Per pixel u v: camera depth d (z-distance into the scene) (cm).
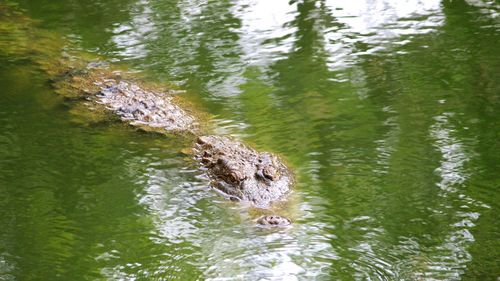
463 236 1939
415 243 1919
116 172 2408
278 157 2428
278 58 3375
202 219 2105
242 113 2833
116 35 3694
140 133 2689
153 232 2048
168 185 2314
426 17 3816
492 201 2108
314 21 3831
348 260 1855
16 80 3167
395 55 3350
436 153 2419
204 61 3356
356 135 2588
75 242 2012
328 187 2238
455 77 3066
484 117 2680
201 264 1873
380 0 4116
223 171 2309
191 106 2905
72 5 4172
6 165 2445
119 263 1900
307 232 1995
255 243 1955
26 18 3953
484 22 3694
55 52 3469
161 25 3831
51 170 2423
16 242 2014
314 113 2795
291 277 1789
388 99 2889
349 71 3195
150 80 3144
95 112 2848
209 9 4075
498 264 1805
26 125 2744
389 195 2170
